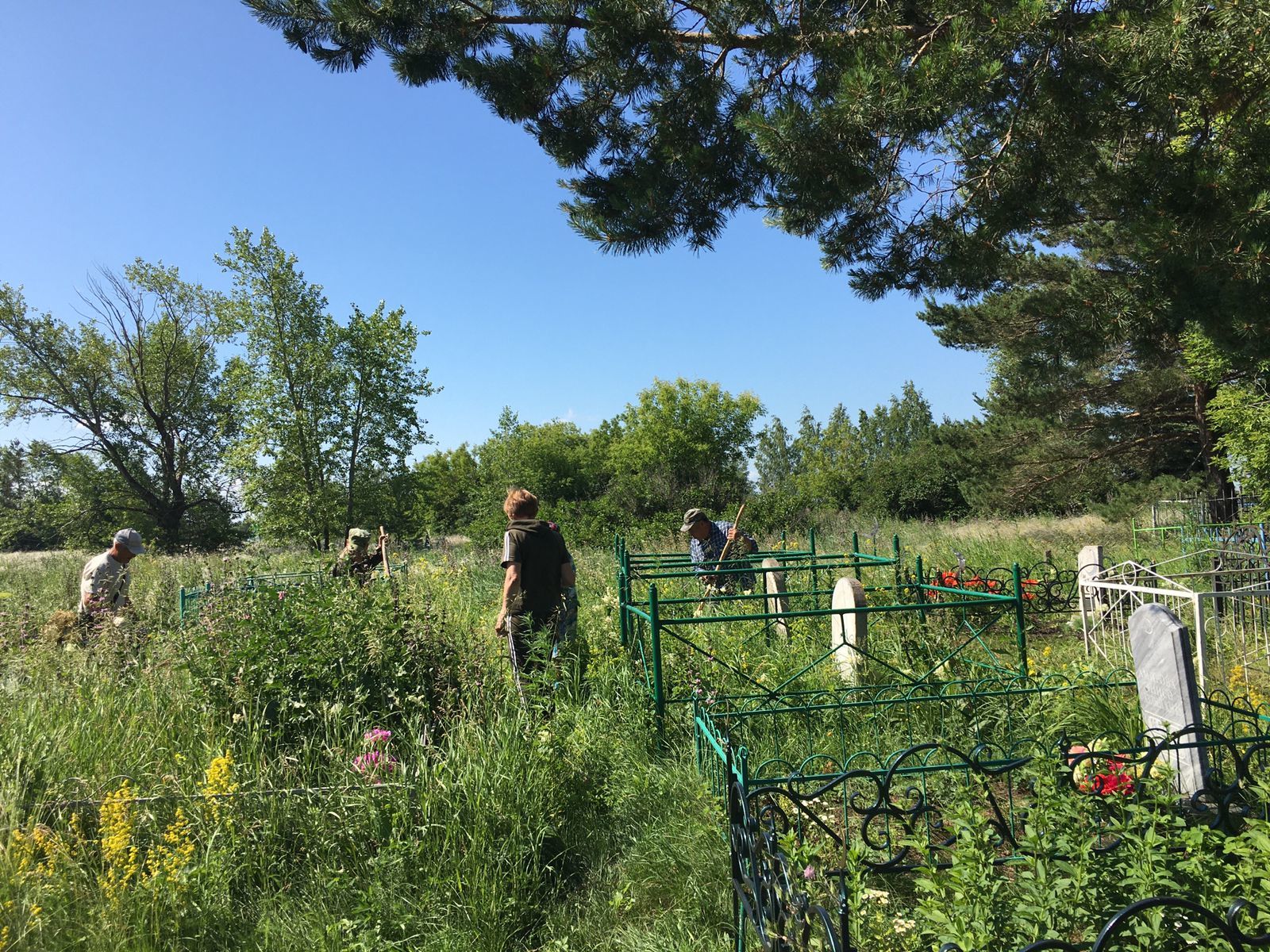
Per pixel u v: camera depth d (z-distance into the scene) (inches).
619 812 152.9
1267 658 227.5
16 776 148.0
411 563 515.8
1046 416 749.9
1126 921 73.6
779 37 253.4
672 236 303.0
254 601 207.9
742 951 105.4
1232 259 225.3
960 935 77.7
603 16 248.2
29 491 1483.8
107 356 1365.7
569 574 224.8
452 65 265.6
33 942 114.8
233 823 141.8
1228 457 531.8
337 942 118.0
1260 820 115.1
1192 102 223.5
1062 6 218.7
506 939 122.6
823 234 318.0
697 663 221.8
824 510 1239.5
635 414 1670.8
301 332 1021.8
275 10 247.8
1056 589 356.5
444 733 173.3
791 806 148.0
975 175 273.9
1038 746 123.8
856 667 225.5
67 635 260.4
